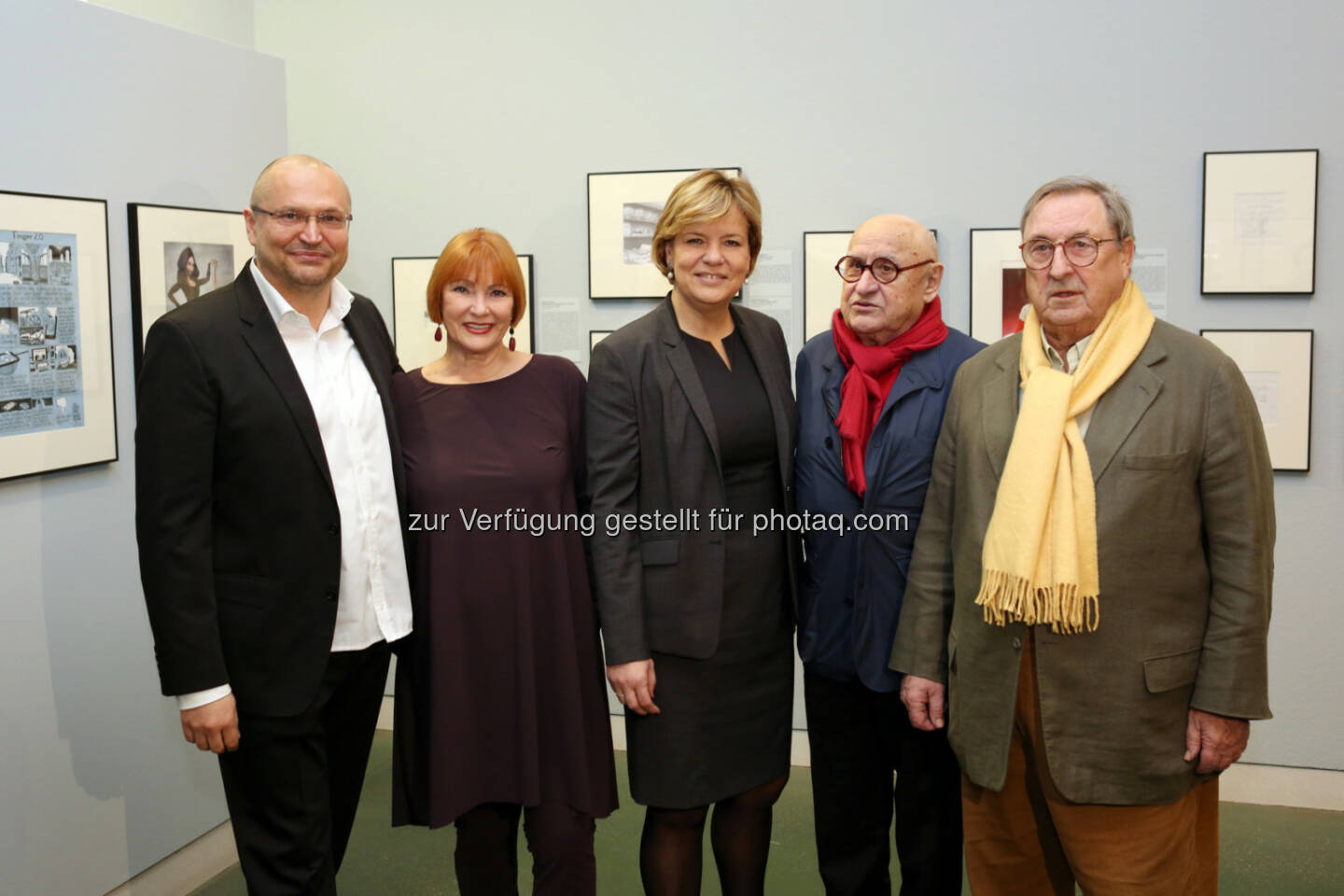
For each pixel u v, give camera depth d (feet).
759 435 7.59
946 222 11.98
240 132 11.10
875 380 7.68
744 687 7.66
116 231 9.43
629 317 12.90
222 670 7.17
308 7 13.39
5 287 8.27
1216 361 6.39
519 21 12.84
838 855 8.19
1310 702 11.60
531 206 13.01
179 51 10.23
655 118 12.58
